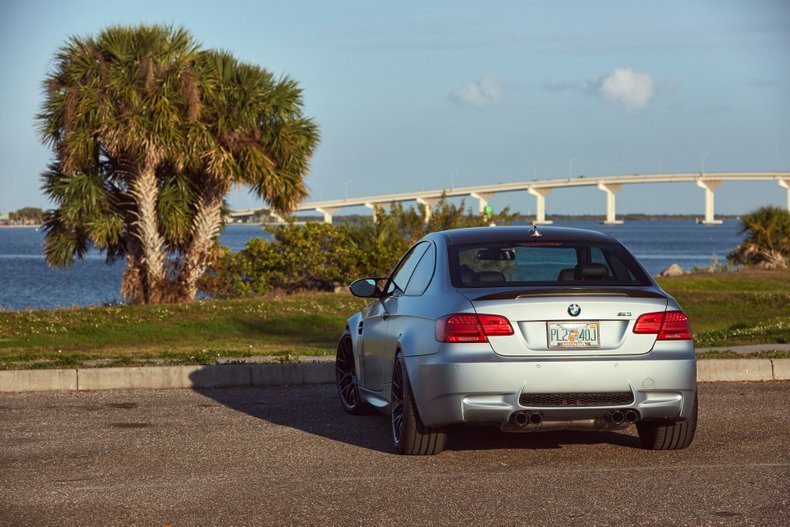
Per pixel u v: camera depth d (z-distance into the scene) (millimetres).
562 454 7570
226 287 26797
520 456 7516
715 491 6230
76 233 27188
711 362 12148
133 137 24781
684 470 6891
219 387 11805
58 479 6793
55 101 25859
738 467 6953
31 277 63969
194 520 5703
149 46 25750
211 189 26594
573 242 7906
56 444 8078
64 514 5855
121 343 18078
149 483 6660
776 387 11445
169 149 25203
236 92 26562
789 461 7137
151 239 26172
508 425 6941
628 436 8297
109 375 11625
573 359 6902
